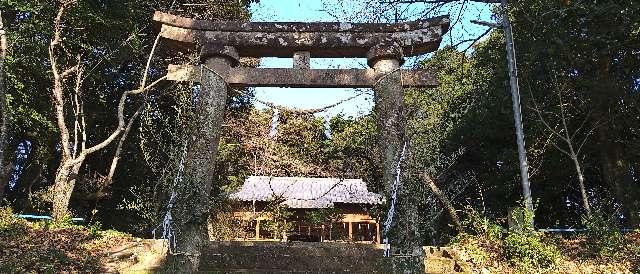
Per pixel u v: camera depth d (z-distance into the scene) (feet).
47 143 46.98
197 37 20.40
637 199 44.32
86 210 52.54
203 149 18.67
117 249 26.99
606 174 47.52
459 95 61.16
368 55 20.65
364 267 23.18
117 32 47.91
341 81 20.08
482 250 29.35
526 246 27.07
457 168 61.87
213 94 19.43
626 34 38.14
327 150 66.28
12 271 21.24
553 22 40.40
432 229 39.17
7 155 46.80
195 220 17.98
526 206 30.32
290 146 67.97
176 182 18.56
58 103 40.42
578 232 37.55
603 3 36.52
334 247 24.13
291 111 22.48
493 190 59.11
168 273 17.56
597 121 45.91
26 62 41.01
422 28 21.17
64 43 44.75
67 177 39.04
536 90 48.24
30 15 42.63
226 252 23.26
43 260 23.36
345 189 57.98
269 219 51.13
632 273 25.50
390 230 18.40
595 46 41.06
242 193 54.19
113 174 51.21
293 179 61.11
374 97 20.12
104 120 55.01
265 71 19.98
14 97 40.40
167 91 47.42
